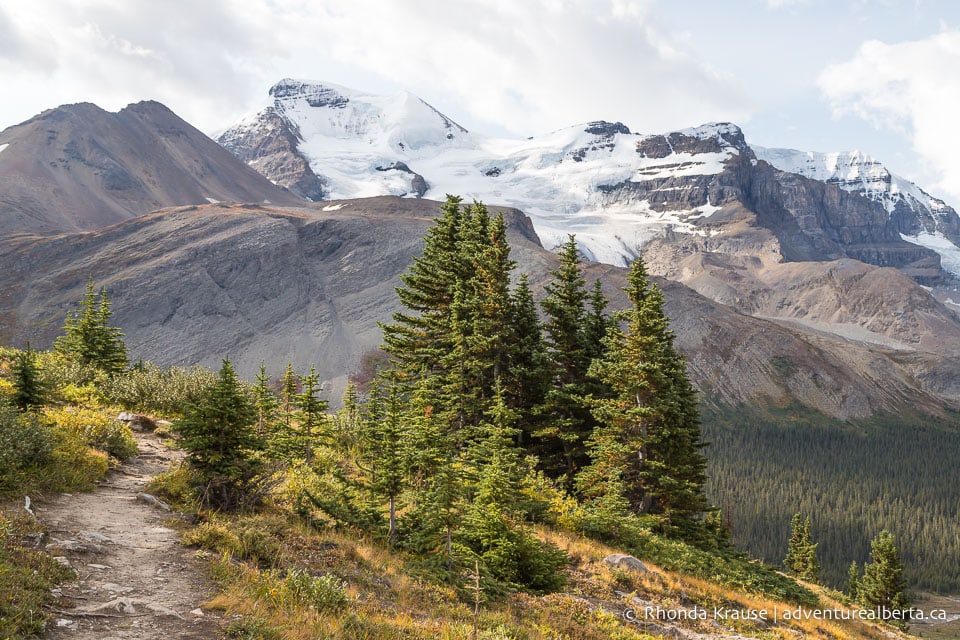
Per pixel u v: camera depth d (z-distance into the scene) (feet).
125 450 61.57
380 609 37.96
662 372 100.17
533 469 100.07
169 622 28.66
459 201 122.83
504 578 52.75
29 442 47.98
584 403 104.83
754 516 474.08
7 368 85.35
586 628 46.62
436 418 94.27
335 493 63.93
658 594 63.82
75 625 26.40
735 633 58.18
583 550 69.56
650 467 99.30
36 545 33.32
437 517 53.11
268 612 31.96
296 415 89.10
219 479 49.93
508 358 112.68
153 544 38.83
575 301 116.47
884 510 510.99
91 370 102.01
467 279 115.34
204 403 50.75
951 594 408.26
